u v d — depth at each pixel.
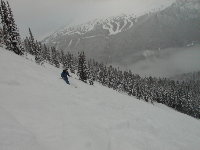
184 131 19.64
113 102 22.33
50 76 24.19
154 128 16.92
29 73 21.28
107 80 119.69
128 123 15.81
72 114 13.87
